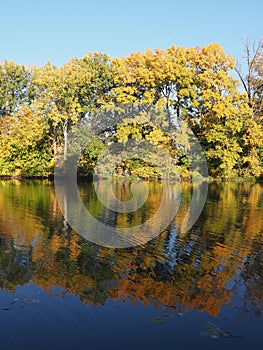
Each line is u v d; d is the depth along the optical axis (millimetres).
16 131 36750
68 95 34875
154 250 9953
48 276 7949
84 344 5449
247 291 7289
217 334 5727
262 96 37781
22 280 7691
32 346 5379
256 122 36062
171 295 7066
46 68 35281
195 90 32250
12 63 48281
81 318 6172
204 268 8539
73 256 9336
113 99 35094
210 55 32812
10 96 47688
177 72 31281
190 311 6430
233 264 8836
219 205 17656
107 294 7074
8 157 36688
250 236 11477
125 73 33125
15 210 15664
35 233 11602
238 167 35344
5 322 6016
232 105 32875
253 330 5855
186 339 5586
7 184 28812
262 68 37062
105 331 5785
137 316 6250
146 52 33500
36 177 36375
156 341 5539
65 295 7008
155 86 32688
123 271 8312
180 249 10062
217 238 11242
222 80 32688
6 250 9750
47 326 5910
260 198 20391
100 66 38031
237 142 35438
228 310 6492
